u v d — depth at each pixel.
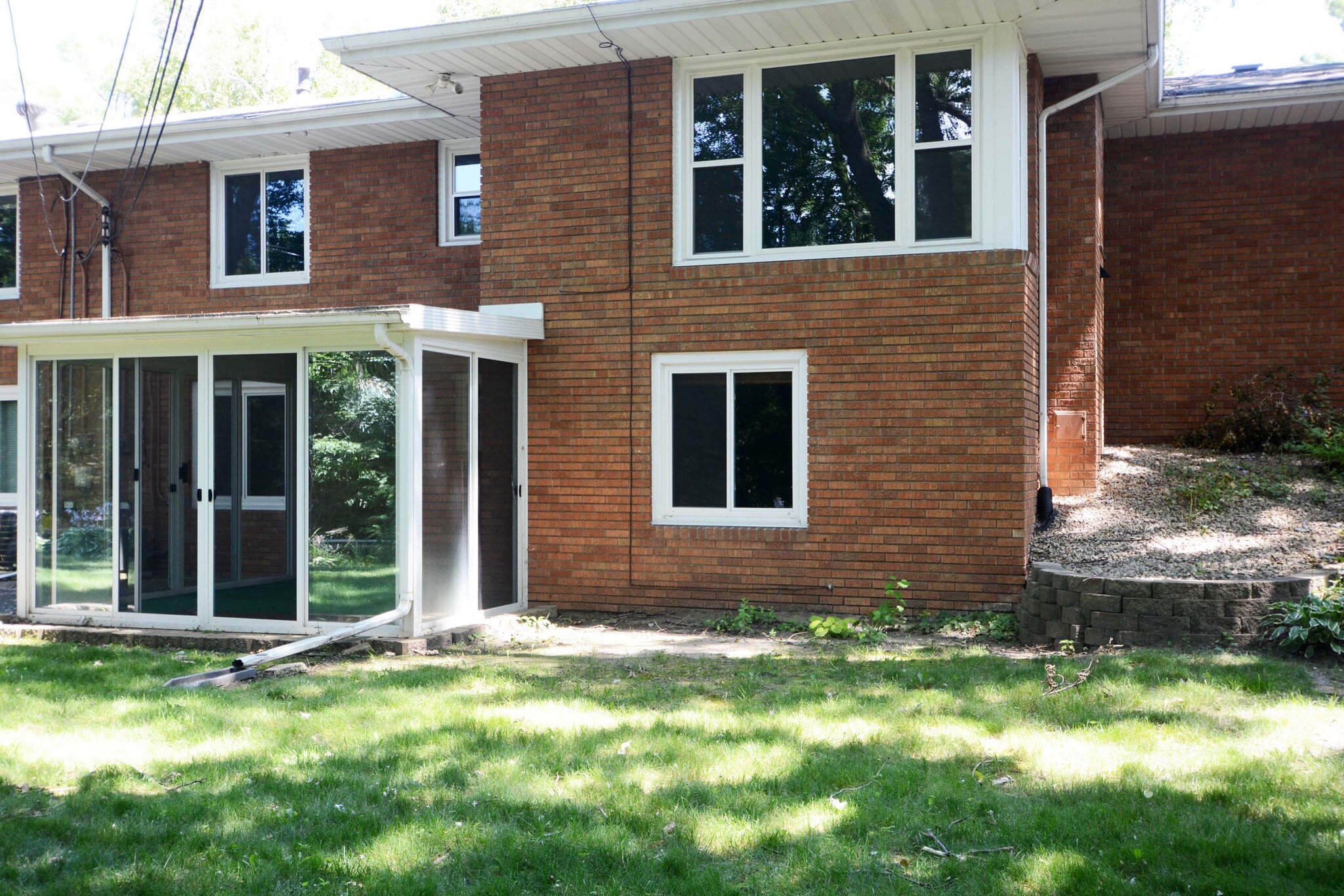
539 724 6.35
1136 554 9.67
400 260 13.86
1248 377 13.41
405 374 9.34
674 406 10.73
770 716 6.43
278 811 4.85
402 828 4.64
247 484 9.95
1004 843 4.43
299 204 14.44
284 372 9.82
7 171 15.03
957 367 9.82
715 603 10.51
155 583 10.27
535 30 10.16
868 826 4.61
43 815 4.91
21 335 10.33
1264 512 10.60
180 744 6.03
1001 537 9.70
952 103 9.95
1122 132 13.59
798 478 10.33
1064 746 5.66
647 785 5.18
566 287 10.99
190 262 14.67
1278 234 13.36
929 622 9.71
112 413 10.41
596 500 10.88
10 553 14.94
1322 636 7.48
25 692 7.40
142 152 14.11
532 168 11.13
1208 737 5.70
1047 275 11.31
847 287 10.11
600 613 10.84
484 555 10.38
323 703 7.00
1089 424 11.32
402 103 12.95
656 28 9.91
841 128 10.26
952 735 5.92
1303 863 4.10
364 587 9.45
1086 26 9.85
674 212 10.68
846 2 9.29
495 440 10.61
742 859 4.34
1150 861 4.18
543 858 4.31
